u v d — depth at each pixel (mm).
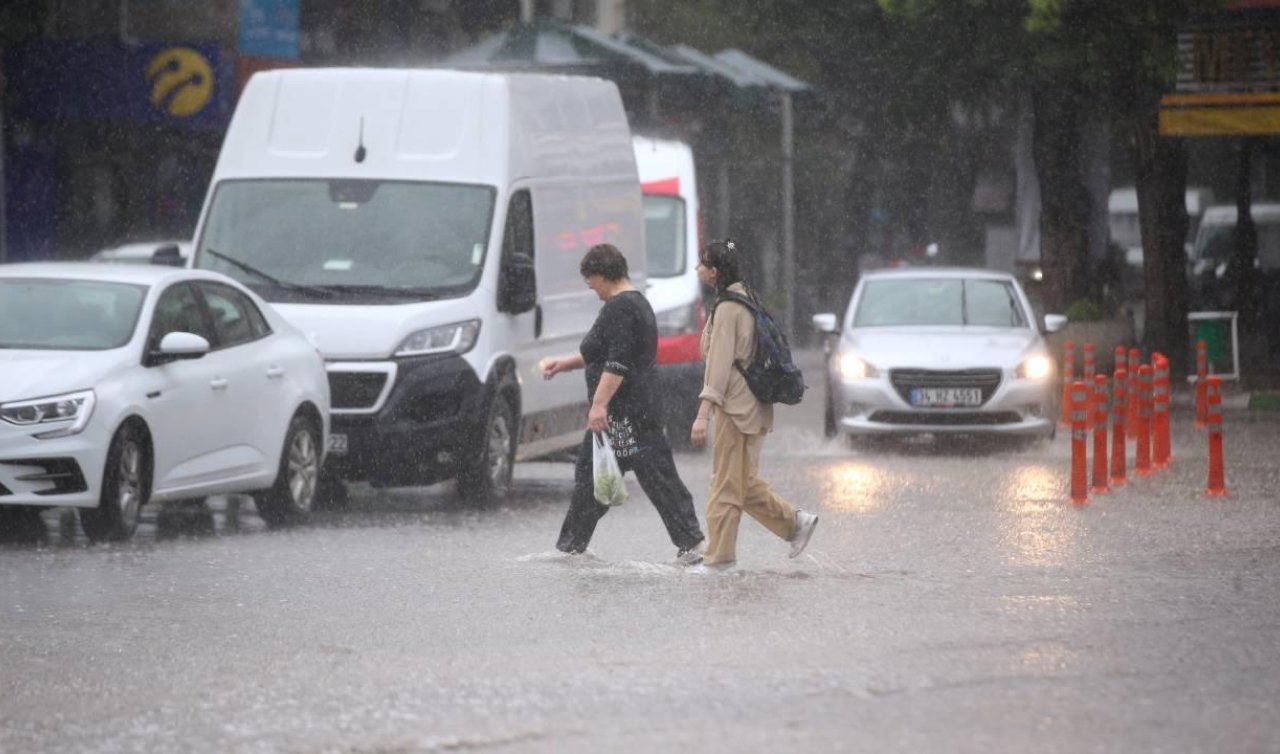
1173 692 24625
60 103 95875
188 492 42688
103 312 42625
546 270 52938
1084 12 86062
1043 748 21578
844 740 21984
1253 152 106625
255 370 44906
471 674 26109
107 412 40312
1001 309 68188
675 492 37156
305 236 50781
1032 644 28031
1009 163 130250
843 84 112688
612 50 103125
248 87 53000
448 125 51688
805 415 82875
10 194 98562
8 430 39500
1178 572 35656
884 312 68500
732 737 22203
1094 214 104938
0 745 22406
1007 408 63719
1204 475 54281
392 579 35344
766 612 31078
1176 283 95250
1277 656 27094
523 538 42156
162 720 23578
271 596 33375
